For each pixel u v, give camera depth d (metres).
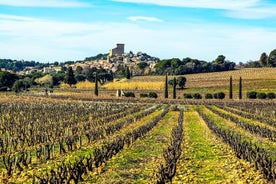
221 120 53.81
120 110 67.94
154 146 28.38
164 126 44.78
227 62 193.38
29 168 20.73
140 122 50.31
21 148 28.08
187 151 25.89
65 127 40.84
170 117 58.97
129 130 40.50
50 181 15.13
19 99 94.81
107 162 21.81
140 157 23.59
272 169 16.42
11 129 36.16
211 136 34.88
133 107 80.19
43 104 77.62
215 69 187.62
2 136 32.41
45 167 20.88
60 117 52.41
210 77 168.75
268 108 75.38
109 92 138.88
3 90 144.00
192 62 198.00
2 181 17.67
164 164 20.66
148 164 21.23
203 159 23.03
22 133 32.53
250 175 18.08
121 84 157.62
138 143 30.02
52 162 22.33
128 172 19.08
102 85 169.38
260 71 176.00
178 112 71.38
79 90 145.50
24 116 53.06
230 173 18.92
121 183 16.92
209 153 25.28
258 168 18.91
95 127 41.34
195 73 185.25
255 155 19.86
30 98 100.06
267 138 33.84
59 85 178.88
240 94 115.81
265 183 16.50
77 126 41.22
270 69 180.38
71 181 17.28
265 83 146.00
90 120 51.72
